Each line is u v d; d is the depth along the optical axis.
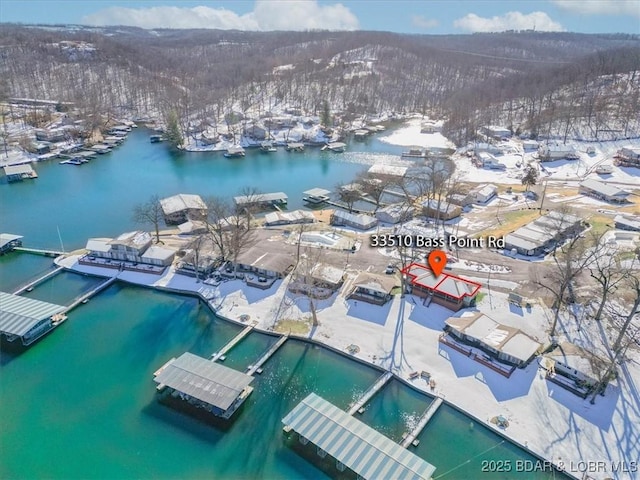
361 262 73.38
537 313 58.66
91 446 41.41
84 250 79.69
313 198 107.62
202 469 39.28
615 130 145.00
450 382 48.47
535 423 43.06
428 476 35.94
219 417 44.50
